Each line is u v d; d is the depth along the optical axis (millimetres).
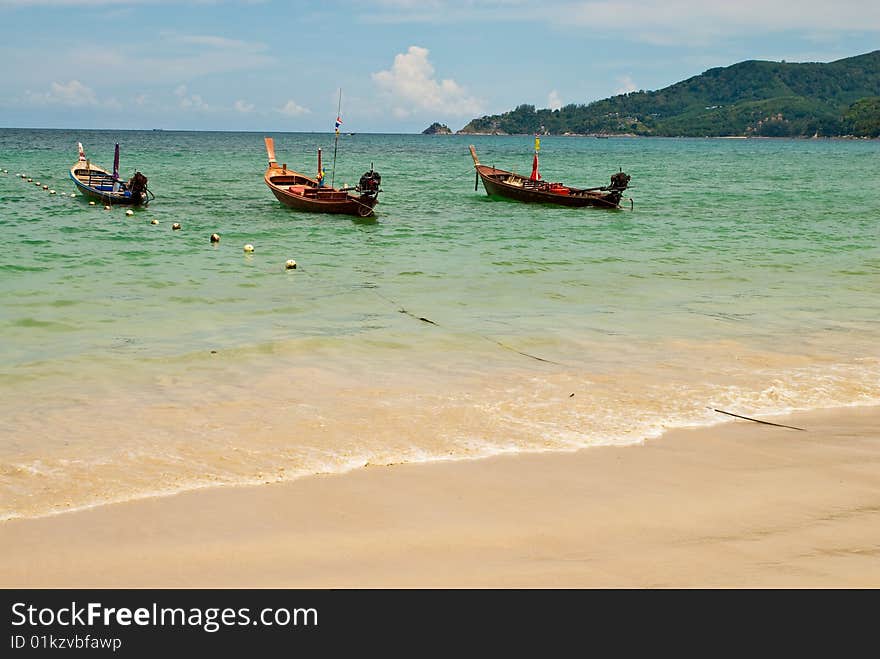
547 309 14336
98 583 5086
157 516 5992
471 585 5070
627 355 11070
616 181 35625
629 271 18828
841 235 26422
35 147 103500
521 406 8812
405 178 57750
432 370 10289
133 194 32719
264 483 6660
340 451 7422
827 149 179625
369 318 13469
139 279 17109
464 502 6316
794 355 11094
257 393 9266
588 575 5180
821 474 6996
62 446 7492
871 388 9586
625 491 6570
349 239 24344
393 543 5594
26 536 5648
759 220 31297
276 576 5164
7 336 12109
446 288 16500
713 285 17031
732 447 7668
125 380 9805
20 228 25703
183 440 7680
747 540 5676
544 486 6656
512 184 37156
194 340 11828
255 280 17250
